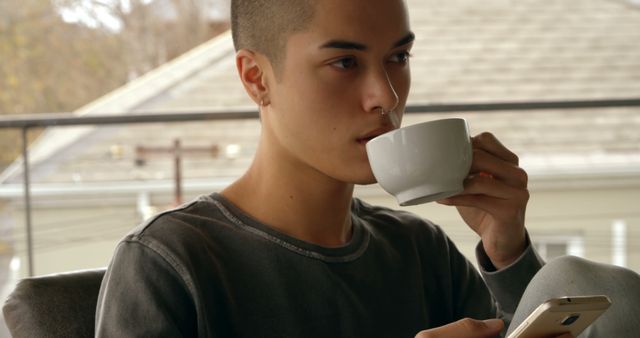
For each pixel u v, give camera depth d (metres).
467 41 8.77
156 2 8.59
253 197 1.20
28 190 3.22
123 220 6.31
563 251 6.57
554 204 6.54
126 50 8.54
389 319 1.22
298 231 1.19
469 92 8.12
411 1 9.37
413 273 1.29
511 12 9.29
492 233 1.25
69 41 8.39
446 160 1.05
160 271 1.08
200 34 8.72
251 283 1.13
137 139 7.18
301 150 1.13
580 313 0.87
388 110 1.08
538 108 3.19
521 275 1.25
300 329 1.13
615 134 7.38
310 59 1.09
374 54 1.09
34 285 1.21
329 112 1.09
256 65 1.17
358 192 5.86
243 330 1.11
